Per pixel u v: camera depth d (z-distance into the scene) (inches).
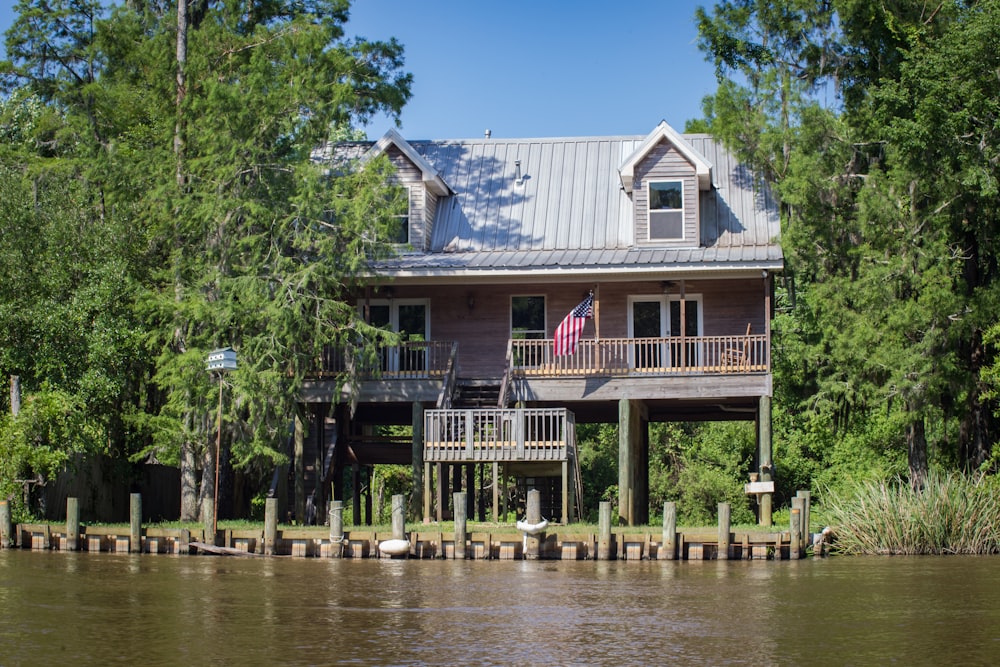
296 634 611.5
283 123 1152.2
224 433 1182.9
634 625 642.2
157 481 1363.2
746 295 1266.0
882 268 1221.7
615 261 1212.5
